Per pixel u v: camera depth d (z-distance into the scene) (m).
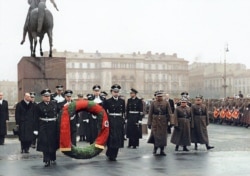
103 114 12.30
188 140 14.80
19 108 14.45
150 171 10.41
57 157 13.23
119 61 123.19
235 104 28.75
